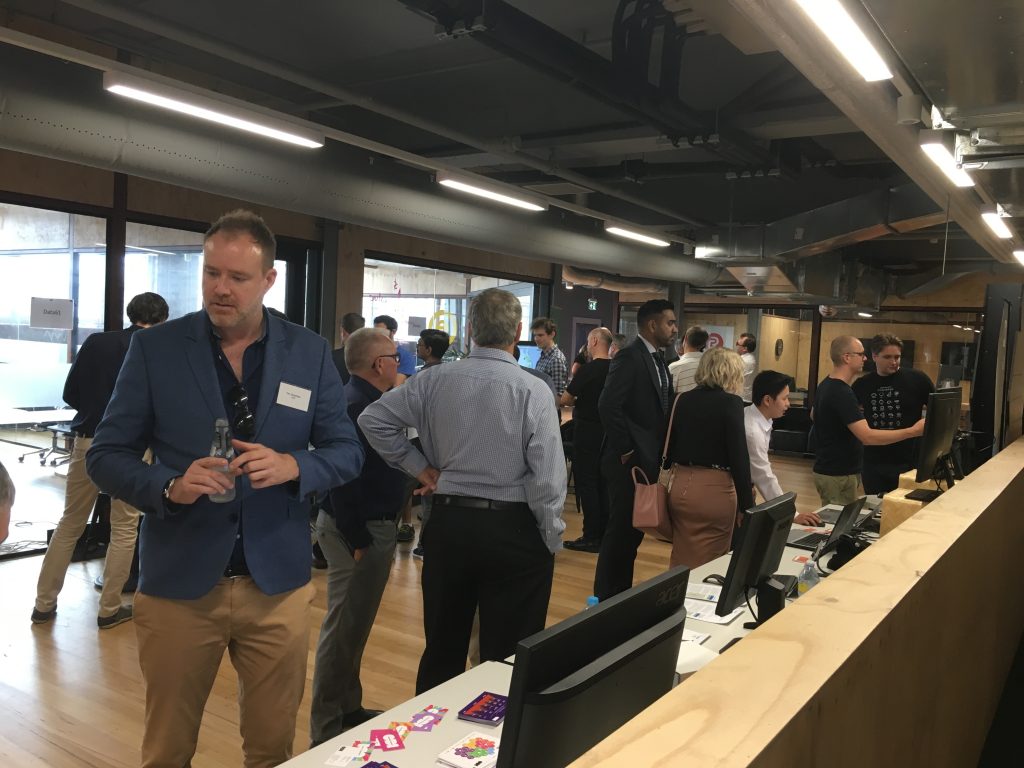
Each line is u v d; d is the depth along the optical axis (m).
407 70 5.06
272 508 1.79
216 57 5.14
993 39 2.34
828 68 2.56
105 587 3.82
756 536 1.86
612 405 3.81
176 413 1.73
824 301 10.29
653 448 3.80
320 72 5.16
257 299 1.74
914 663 1.52
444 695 1.72
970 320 11.24
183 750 1.77
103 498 5.07
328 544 2.69
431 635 2.41
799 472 10.02
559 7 4.14
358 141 4.38
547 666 0.93
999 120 3.01
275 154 4.34
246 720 1.85
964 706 2.22
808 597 1.37
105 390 3.82
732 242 8.17
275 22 4.41
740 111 4.94
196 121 3.94
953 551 1.83
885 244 10.59
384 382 2.85
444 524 2.36
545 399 2.35
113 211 5.19
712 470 3.22
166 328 1.79
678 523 3.29
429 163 4.86
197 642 1.73
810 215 7.52
